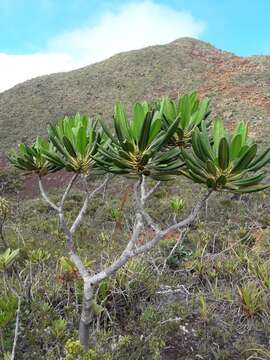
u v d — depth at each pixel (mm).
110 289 3684
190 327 3432
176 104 2227
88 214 10922
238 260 4602
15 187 22016
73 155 2178
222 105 30172
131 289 3658
